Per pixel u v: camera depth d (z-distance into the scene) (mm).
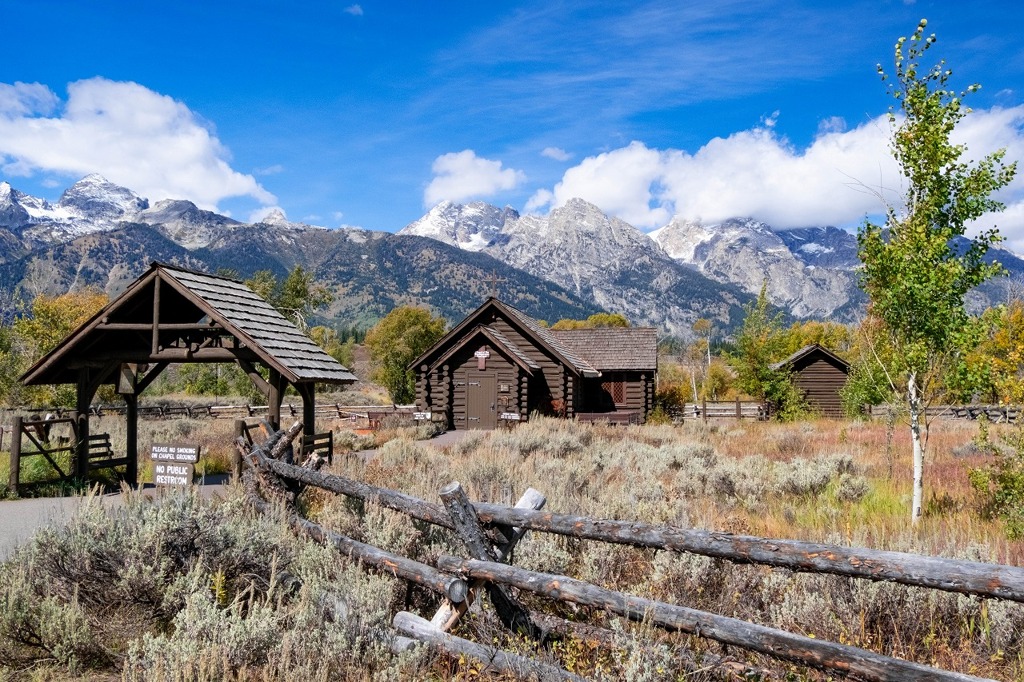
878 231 11133
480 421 34531
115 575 5582
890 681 3434
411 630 4992
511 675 4523
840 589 5277
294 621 4949
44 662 4871
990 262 10719
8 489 13133
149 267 13586
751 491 12125
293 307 61281
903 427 26688
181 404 39875
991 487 10414
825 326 72250
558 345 37031
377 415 34812
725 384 61406
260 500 7641
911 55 10719
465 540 5262
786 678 4320
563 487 10352
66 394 31516
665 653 4164
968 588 3398
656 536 4480
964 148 10414
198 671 4137
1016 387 10148
